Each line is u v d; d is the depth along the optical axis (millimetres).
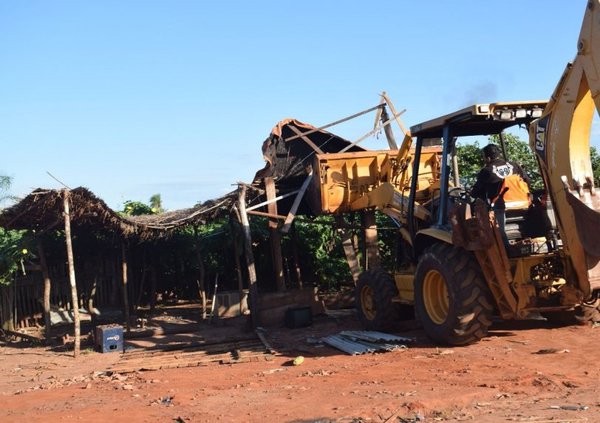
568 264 8375
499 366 7508
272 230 14789
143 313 17844
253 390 7285
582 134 7484
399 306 10984
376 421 5516
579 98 7215
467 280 8781
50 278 16234
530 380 6633
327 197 13453
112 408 6871
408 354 8805
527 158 13977
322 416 5809
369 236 13977
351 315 13508
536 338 9109
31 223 13602
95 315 16031
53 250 16219
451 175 11219
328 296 15031
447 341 9039
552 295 8750
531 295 8555
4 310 14859
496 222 8531
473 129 10047
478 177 9203
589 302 9484
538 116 8883
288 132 15406
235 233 15781
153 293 18219
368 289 11477
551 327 9930
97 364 10258
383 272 11250
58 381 8828
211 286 20016
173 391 7551
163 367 9273
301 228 18078
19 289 15641
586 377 6676
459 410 5707
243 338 11727
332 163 13477
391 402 6078
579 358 7621
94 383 8555
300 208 15742
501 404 5816
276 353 9719
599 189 7480
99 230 14930
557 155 7652
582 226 7094
